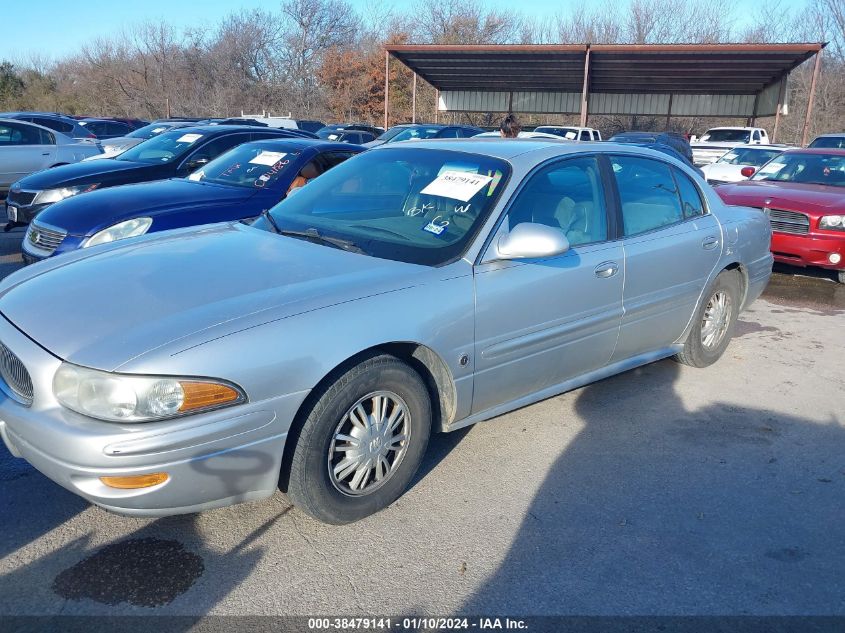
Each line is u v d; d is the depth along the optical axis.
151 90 45.94
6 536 2.91
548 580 2.76
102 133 23.75
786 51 22.33
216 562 2.80
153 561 2.79
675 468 3.69
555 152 3.93
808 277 8.68
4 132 13.03
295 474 2.84
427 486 3.42
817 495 3.46
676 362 5.32
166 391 2.47
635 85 31.44
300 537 2.99
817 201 7.93
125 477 2.46
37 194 7.68
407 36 45.19
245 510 3.17
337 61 46.06
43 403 2.56
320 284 2.96
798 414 4.43
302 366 2.70
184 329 2.59
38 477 3.38
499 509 3.25
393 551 2.91
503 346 3.43
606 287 3.92
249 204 6.13
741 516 3.26
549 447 3.88
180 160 8.31
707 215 4.85
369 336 2.87
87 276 3.11
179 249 3.44
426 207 3.67
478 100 34.34
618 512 3.26
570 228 3.85
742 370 5.20
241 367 2.57
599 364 4.17
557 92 33.62
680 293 4.54
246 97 47.50
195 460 2.53
